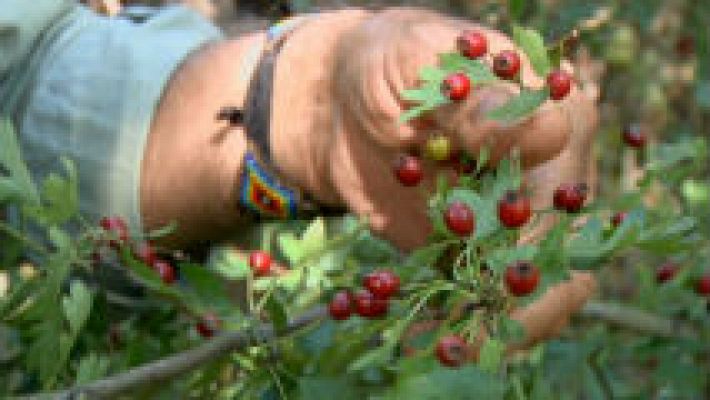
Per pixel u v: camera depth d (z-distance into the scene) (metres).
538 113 0.85
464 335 0.85
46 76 1.04
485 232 0.85
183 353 0.94
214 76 0.99
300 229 1.06
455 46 0.87
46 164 1.03
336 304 0.91
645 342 1.30
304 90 0.94
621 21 1.75
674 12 1.94
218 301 0.96
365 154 0.90
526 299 0.83
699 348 1.29
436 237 0.87
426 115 0.87
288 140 0.94
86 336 1.06
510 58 0.85
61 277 0.94
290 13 1.16
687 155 0.97
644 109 1.96
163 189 1.00
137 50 1.03
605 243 0.85
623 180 1.79
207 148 0.98
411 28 0.88
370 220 0.91
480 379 0.78
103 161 1.01
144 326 1.07
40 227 1.04
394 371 0.88
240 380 0.97
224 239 1.02
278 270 1.00
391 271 0.88
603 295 1.83
